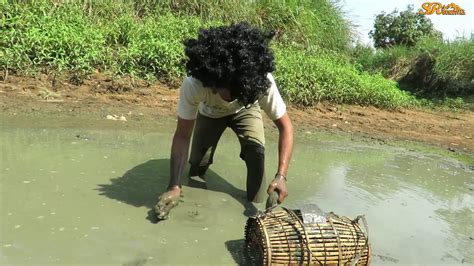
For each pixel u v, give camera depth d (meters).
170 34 7.13
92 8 7.59
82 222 2.64
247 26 2.54
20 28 6.01
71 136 4.24
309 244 2.23
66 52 6.00
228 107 3.03
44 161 3.52
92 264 2.23
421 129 7.40
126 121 4.99
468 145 6.58
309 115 6.84
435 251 2.79
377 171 4.46
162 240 2.54
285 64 7.52
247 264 2.38
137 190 3.20
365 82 8.80
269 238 2.25
